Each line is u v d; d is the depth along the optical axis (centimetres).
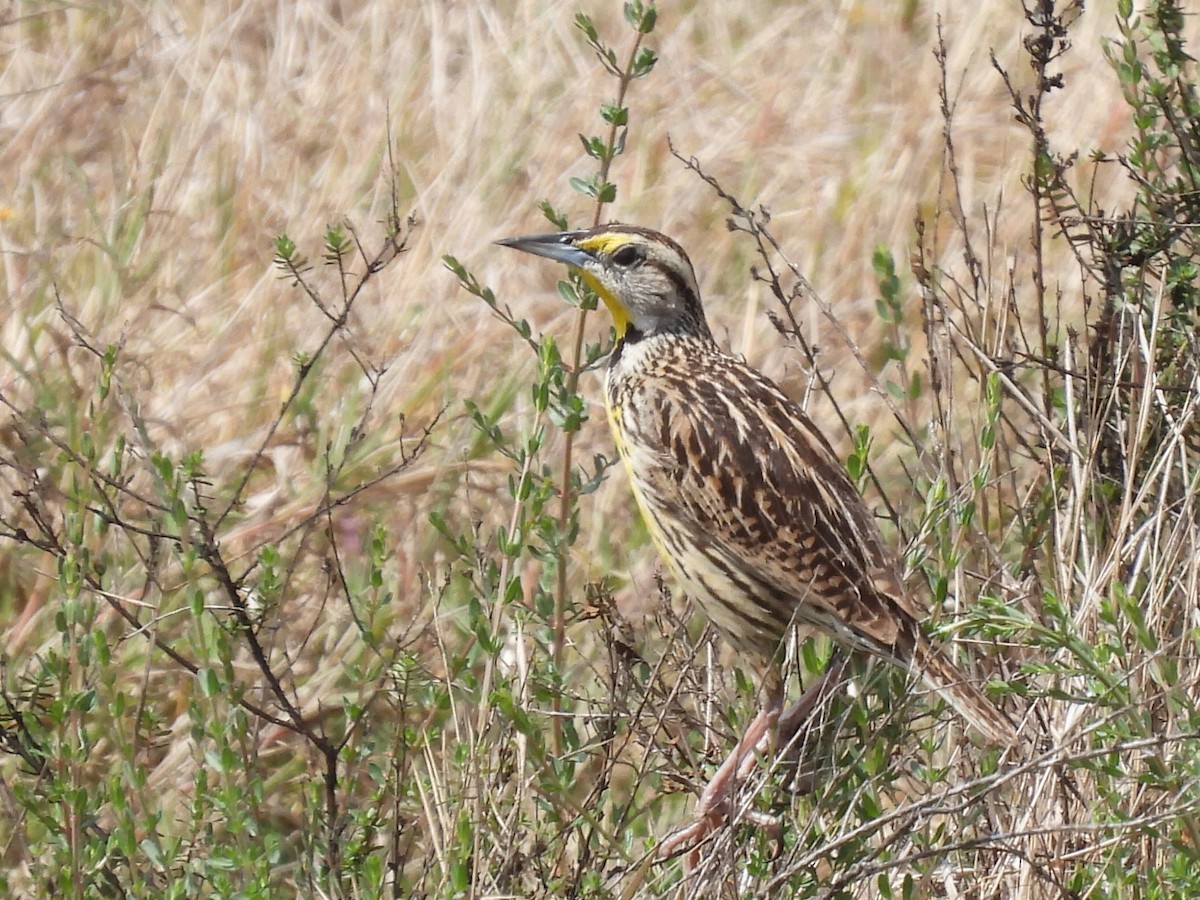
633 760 973
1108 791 796
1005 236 1395
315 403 1238
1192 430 995
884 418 1222
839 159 1518
